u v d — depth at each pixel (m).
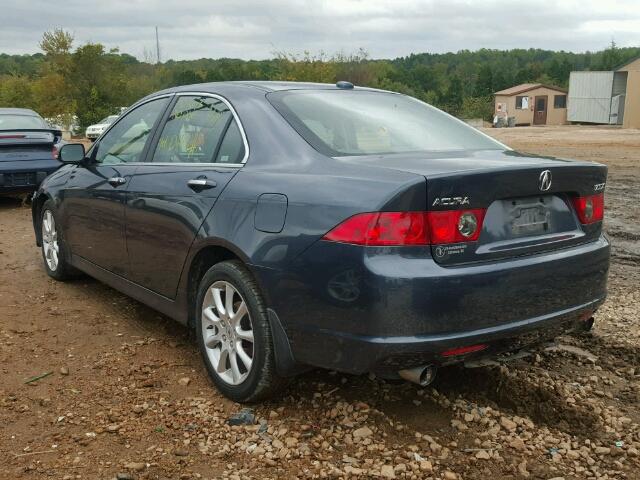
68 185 5.35
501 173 3.02
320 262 3.01
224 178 3.64
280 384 3.42
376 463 3.00
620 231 8.54
